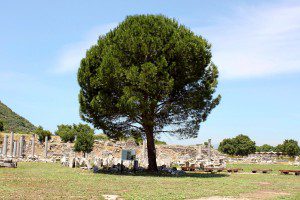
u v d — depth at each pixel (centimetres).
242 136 12300
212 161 6178
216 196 2055
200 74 3709
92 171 3831
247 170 4944
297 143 11912
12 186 2214
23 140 8131
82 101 3706
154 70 3278
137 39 3406
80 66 3712
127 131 3916
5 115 15450
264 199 1966
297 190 2472
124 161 4772
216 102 3900
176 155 8375
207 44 3806
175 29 3606
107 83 3422
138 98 3306
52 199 1750
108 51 3481
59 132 11294
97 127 3806
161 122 3897
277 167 5947
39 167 4375
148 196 1939
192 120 3912
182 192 2153
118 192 2088
